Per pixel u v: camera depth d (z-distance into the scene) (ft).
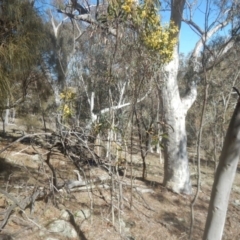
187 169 21.33
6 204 13.24
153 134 15.17
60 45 30.81
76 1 17.83
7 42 12.84
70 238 12.42
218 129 27.61
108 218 14.40
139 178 22.56
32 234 11.95
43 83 18.97
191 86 21.76
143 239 13.52
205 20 11.46
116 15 11.50
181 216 16.97
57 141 12.80
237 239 15.57
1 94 12.75
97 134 13.99
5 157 19.99
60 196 15.28
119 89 18.07
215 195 7.33
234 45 16.08
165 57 12.51
